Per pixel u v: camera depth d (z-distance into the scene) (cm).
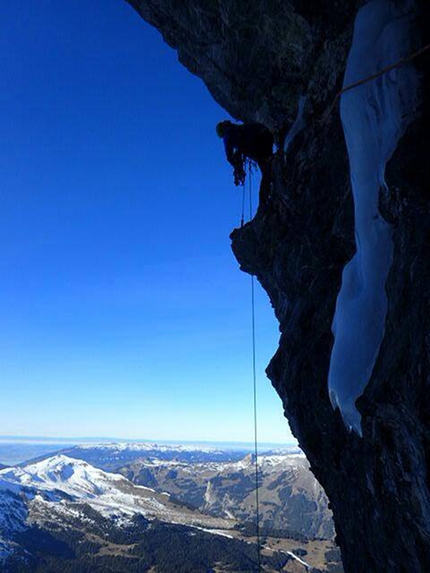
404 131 707
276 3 1133
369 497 834
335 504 1028
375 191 784
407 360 621
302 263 1196
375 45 800
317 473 1092
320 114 1153
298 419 1052
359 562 948
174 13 1476
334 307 989
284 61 1280
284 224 1338
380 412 680
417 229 664
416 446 635
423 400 589
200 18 1395
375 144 784
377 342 730
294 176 1221
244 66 1389
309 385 998
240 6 1227
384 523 788
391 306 691
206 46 1481
